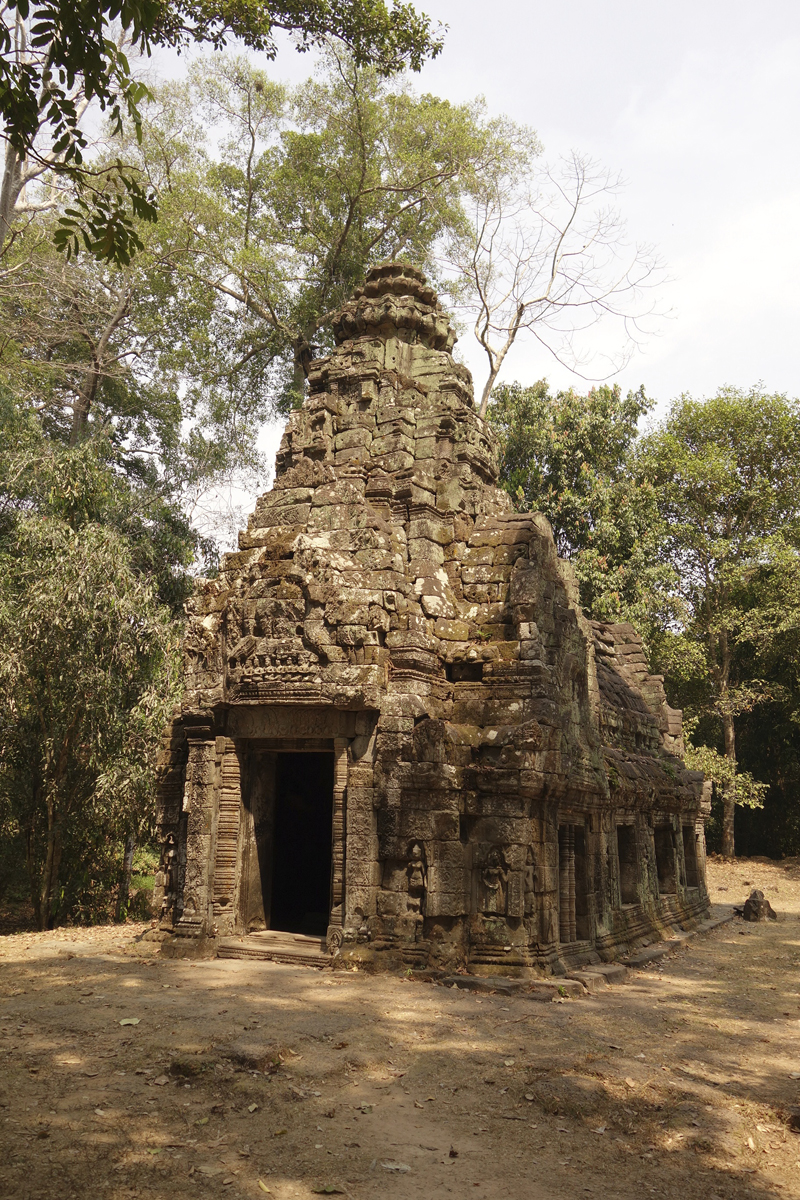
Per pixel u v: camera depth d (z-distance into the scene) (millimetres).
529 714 13305
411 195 28062
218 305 28062
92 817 19938
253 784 14289
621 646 23234
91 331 30797
